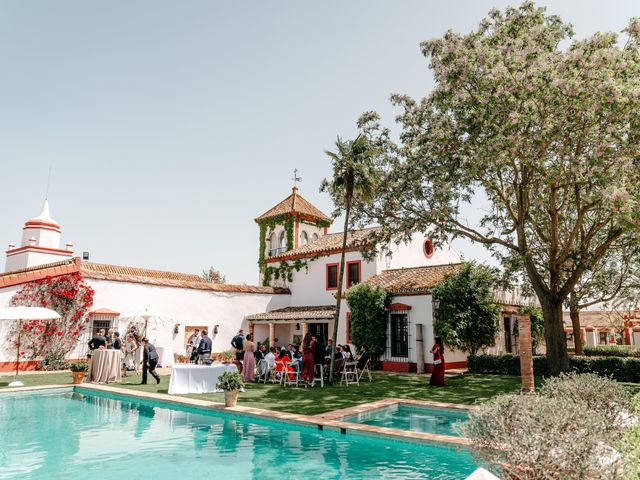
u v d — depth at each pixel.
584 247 16.33
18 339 17.98
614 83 11.89
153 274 30.72
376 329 22.52
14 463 7.63
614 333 38.12
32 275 20.02
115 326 22.39
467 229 18.05
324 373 17.91
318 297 29.05
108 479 6.84
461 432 5.55
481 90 14.60
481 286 21.61
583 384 7.36
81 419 11.22
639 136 12.80
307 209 35.94
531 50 14.00
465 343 21.16
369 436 8.93
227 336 27.25
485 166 14.81
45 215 37.34
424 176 17.84
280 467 7.39
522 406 5.16
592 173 12.83
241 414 11.00
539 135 13.39
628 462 4.43
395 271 25.91
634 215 11.99
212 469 7.31
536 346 25.75
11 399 14.08
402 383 16.62
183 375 14.23
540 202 17.39
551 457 4.65
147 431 9.93
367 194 18.31
